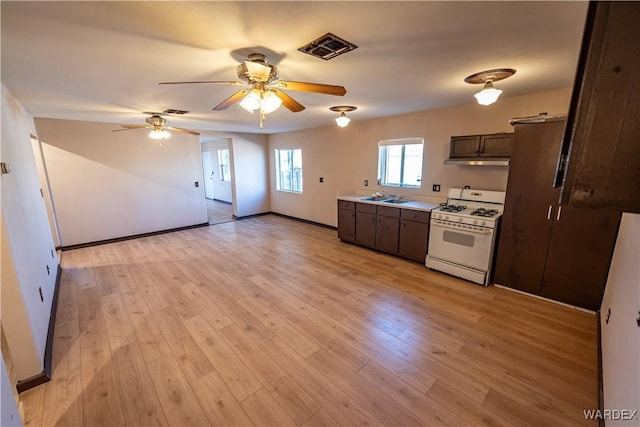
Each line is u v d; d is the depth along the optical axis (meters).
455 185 3.92
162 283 3.42
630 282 1.61
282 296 3.08
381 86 2.72
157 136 4.21
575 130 0.60
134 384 1.89
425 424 1.60
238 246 4.88
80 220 4.79
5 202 1.89
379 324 2.54
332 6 1.32
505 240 3.10
